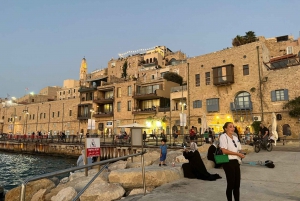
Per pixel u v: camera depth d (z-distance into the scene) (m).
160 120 48.00
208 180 9.54
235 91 39.97
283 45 53.53
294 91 34.62
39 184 11.29
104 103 61.97
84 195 8.49
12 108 87.38
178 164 13.29
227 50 41.94
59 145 46.78
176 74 58.09
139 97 53.09
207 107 42.56
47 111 74.69
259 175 10.34
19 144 56.00
